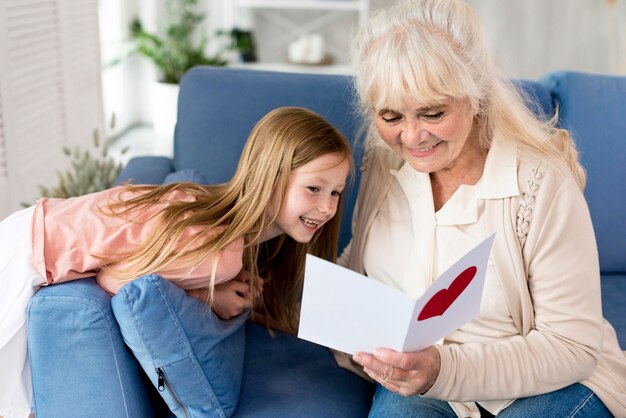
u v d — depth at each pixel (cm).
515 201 132
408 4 131
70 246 129
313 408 136
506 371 125
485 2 434
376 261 148
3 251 129
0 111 214
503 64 140
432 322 114
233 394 131
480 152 140
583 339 127
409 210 145
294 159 134
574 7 430
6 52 218
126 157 391
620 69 397
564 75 196
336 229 156
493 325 134
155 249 127
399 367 117
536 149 134
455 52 125
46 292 121
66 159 268
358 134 165
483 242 111
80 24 284
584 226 130
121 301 119
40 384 124
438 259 138
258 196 134
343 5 416
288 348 157
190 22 425
